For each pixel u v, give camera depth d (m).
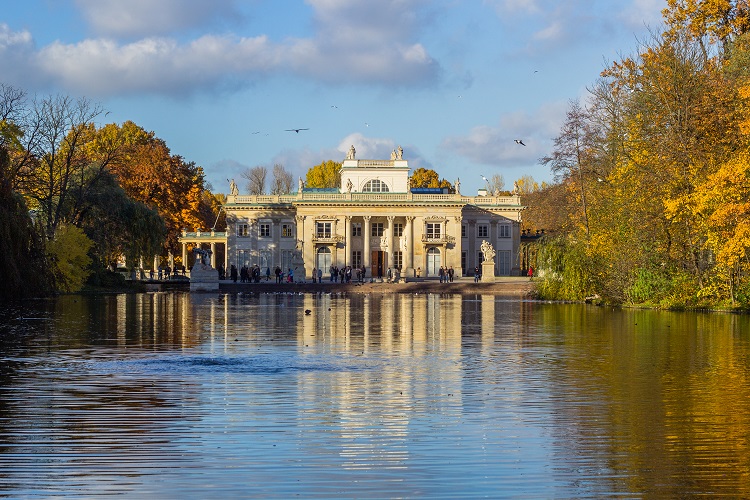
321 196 159.50
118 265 141.50
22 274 72.06
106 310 65.00
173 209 152.62
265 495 16.50
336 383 28.27
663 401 25.30
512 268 164.38
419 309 70.12
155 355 35.41
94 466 18.23
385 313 64.19
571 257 80.69
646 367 32.22
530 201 169.50
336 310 68.19
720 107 66.00
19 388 26.97
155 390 26.70
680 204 64.50
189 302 79.69
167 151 160.12
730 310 64.00
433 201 159.62
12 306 68.25
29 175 90.94
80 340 41.47
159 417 22.73
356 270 157.50
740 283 65.31
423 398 25.66
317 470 18.03
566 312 65.75
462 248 164.00
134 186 146.50
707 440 20.53
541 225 162.88
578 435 21.03
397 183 165.88
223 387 27.31
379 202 159.38
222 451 19.42
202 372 30.52
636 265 71.56
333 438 20.66
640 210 69.44
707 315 60.91
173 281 126.62
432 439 20.62
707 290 65.31
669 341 41.66
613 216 73.62
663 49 70.62
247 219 162.50
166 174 151.25
